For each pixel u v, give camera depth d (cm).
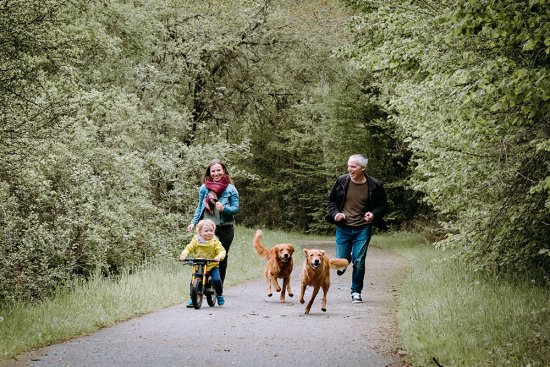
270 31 2650
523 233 948
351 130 2991
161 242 1409
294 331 676
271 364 525
